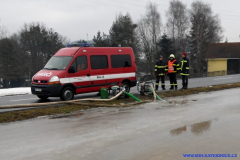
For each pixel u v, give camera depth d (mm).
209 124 8438
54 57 13047
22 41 59000
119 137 7168
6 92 16969
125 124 8562
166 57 53688
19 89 19141
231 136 7141
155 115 9867
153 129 7930
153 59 57438
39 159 5730
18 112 9805
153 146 6418
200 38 58469
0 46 50625
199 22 59938
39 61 58500
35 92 12180
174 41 59094
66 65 12320
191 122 8719
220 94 15414
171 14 58844
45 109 10461
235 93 15789
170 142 6695
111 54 13914
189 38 60406
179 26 58188
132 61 14742
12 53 51094
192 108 11180
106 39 56000
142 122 8805
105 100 12156
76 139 7059
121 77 14188
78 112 10562
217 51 59094
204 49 62844
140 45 57125
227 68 57531
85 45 13328
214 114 9891
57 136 7363
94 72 13117
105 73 13539
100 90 12984
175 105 11953
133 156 5816
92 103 11719
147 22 58062
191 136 7172
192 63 62594
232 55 57000
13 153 6094
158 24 58000
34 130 8016
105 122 8875
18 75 51438
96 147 6410
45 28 61250
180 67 16250
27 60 58938
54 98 14109
